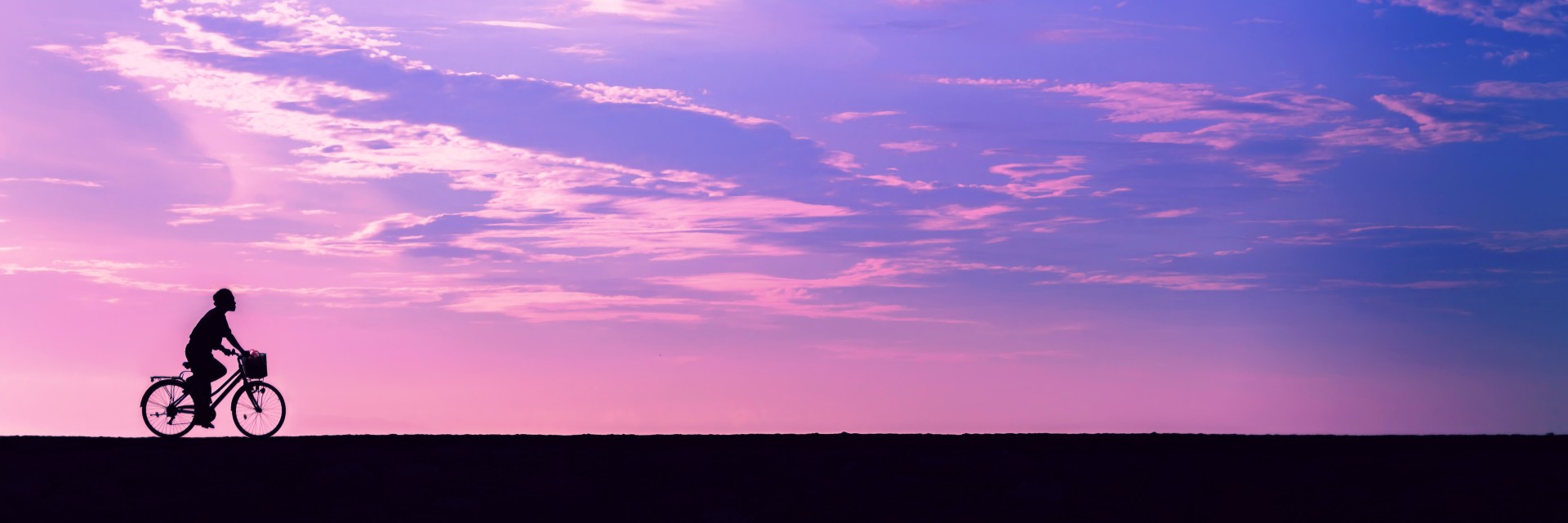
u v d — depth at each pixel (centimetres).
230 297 1970
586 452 1691
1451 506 1423
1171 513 1423
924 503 1481
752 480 1564
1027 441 1772
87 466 1580
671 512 1466
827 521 1430
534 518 1447
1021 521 1420
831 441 1772
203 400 1934
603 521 1441
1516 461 1603
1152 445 1744
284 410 1973
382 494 1511
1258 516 1405
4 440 1758
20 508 1437
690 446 1734
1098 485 1526
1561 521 1368
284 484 1549
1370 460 1620
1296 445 1733
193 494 1503
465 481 1557
